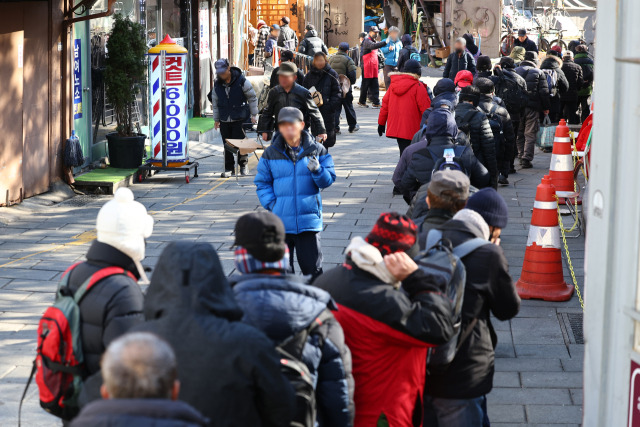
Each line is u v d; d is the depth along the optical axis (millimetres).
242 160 21922
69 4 19766
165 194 19891
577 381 9734
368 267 6129
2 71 17344
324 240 15750
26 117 18312
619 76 5750
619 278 5816
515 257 14797
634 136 5617
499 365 10211
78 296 5871
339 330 5742
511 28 58188
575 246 15633
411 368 6285
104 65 22328
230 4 34281
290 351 5430
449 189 7500
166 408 3723
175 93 21078
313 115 18422
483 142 15219
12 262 14305
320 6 55812
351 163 24125
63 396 5934
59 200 19094
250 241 5668
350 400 5766
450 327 6152
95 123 21906
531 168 23844
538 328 11438
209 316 4910
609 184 5863
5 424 8477
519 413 8914
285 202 11664
